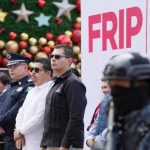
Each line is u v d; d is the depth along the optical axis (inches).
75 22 850.1
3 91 538.3
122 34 434.9
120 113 203.2
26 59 520.1
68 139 392.8
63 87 406.3
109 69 203.6
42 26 839.1
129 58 201.5
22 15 830.5
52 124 409.1
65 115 406.3
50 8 847.7
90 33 479.5
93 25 475.2
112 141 201.2
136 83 200.2
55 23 843.4
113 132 203.3
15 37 820.0
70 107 398.3
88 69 482.3
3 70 712.4
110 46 450.3
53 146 407.5
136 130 196.5
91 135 390.6
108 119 205.5
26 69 518.9
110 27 450.9
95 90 472.4
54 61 409.4
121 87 201.5
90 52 479.5
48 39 831.7
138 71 199.2
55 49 413.4
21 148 459.8
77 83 402.0
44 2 840.3
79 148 396.2
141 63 200.8
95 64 472.1
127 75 199.5
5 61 799.7
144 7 412.2
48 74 456.1
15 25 828.0
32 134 448.5
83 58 490.9
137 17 419.2
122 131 201.5
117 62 202.1
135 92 200.8
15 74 514.0
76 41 836.0
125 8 432.8
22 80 514.9
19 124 464.4
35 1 840.3
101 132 387.2
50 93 415.8
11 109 503.2
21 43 814.5
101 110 390.0
